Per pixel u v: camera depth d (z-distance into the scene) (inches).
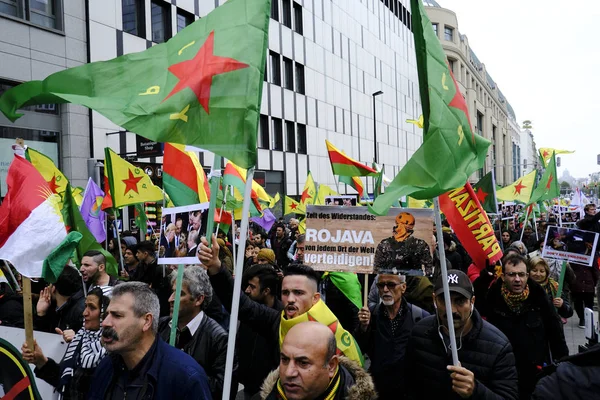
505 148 4033.0
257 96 115.6
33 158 268.8
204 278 151.5
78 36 663.8
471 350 131.4
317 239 175.3
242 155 114.4
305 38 1256.8
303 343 96.1
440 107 115.8
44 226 137.4
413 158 112.5
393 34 1940.2
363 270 171.5
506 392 126.6
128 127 110.1
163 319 157.2
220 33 118.9
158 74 116.2
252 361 159.0
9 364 138.5
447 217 201.2
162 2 815.1
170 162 178.1
